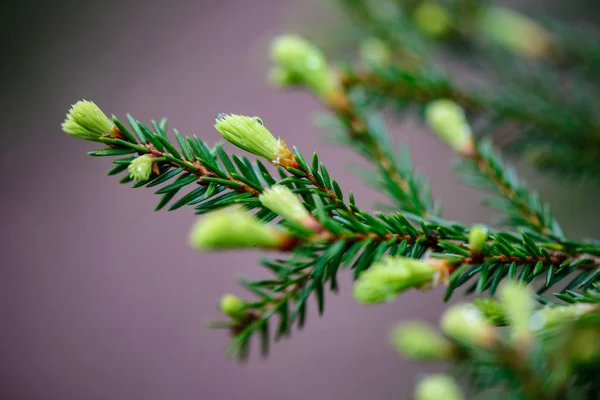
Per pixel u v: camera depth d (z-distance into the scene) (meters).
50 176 1.89
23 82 1.88
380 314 1.56
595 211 0.74
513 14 0.60
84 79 1.89
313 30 0.61
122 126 0.34
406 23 0.56
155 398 1.72
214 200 0.35
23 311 1.81
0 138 1.89
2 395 1.71
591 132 0.47
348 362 1.58
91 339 1.79
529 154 0.47
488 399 0.39
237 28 1.97
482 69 0.60
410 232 0.35
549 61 0.59
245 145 0.35
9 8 1.89
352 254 0.34
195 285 1.78
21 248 1.85
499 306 0.33
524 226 0.39
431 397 0.36
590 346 0.32
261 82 1.80
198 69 1.92
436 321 1.43
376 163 0.42
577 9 0.81
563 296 0.33
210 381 1.72
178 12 2.04
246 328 0.36
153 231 1.85
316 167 0.35
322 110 1.73
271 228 0.33
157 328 1.78
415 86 0.46
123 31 1.99
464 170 0.42
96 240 1.86
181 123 1.81
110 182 1.89
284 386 1.64
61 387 1.73
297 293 0.36
